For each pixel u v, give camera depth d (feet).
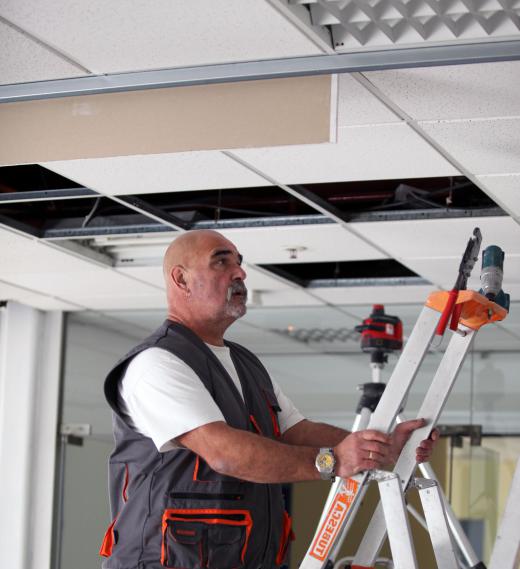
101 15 8.28
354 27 8.49
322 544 8.21
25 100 9.79
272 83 9.11
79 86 9.54
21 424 22.03
